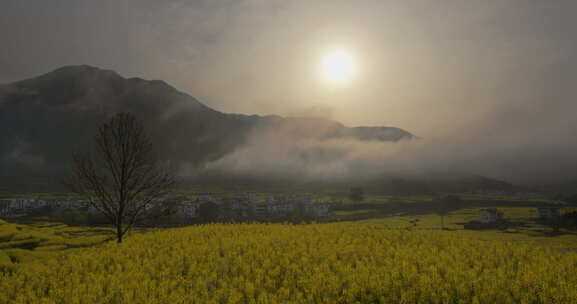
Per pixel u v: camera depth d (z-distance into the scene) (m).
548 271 16.70
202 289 14.77
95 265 19.95
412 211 185.62
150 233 32.03
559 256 21.25
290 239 25.45
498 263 19.47
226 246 22.72
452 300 13.09
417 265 17.98
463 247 23.08
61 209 160.00
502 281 14.33
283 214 171.50
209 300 13.79
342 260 19.69
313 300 13.41
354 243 23.58
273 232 29.31
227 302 13.52
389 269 16.50
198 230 31.97
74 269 19.42
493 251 22.50
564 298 12.80
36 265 21.16
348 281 15.14
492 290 13.24
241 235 26.94
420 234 28.84
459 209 190.88
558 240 70.69
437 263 17.44
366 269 16.16
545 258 20.14
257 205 198.88
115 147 29.20
